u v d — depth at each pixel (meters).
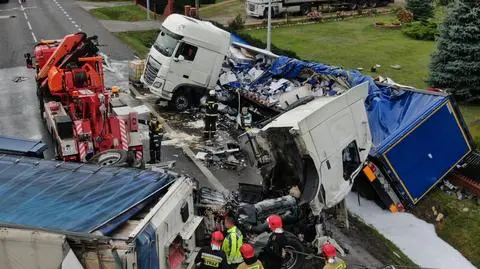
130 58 27.08
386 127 13.38
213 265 8.34
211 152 15.32
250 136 11.20
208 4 44.19
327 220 11.65
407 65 25.34
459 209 12.47
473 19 19.72
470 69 19.61
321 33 33.16
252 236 9.70
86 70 14.81
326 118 10.21
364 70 24.58
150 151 14.64
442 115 12.82
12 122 17.97
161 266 7.79
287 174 11.20
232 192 11.83
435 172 12.89
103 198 8.31
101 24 36.22
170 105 19.17
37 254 7.15
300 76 18.12
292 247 9.52
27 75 23.83
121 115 13.77
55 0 47.94
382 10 40.50
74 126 13.16
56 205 8.12
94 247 7.18
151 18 38.66
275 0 37.28
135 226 7.81
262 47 27.44
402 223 12.16
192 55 18.31
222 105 18.72
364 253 10.70
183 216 8.58
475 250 11.13
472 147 13.37
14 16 39.19
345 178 10.83
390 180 12.40
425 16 35.06
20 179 8.99
